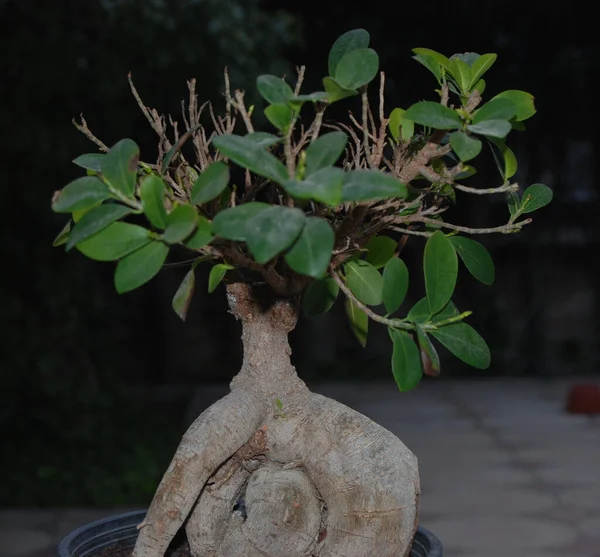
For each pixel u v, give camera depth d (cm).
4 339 570
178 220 129
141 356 880
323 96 132
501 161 163
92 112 558
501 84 828
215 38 551
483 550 366
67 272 596
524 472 487
